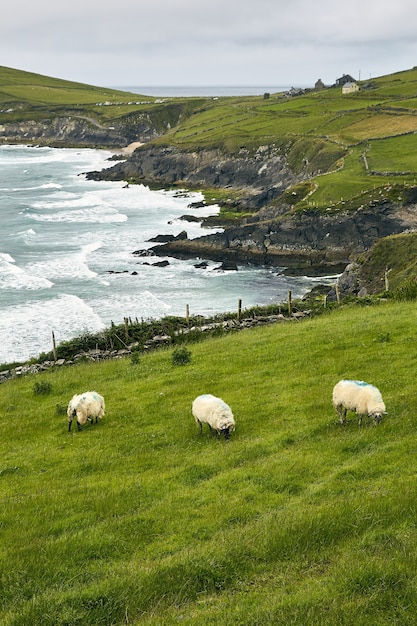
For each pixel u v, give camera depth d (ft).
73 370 101.24
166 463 56.54
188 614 33.19
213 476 52.19
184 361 93.20
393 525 37.91
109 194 520.83
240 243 332.39
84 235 361.30
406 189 325.21
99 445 64.39
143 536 43.24
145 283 270.67
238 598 33.86
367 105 651.66
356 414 62.23
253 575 36.29
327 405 65.92
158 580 36.60
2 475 59.41
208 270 299.99
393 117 561.84
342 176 393.29
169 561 38.19
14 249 324.60
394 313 104.47
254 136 588.91
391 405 60.90
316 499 44.21
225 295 255.91
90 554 41.65
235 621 31.30
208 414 61.62
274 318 124.57
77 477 56.70
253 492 47.44
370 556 34.71
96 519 46.83
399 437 52.75
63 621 34.04
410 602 30.17
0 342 188.85
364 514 39.47
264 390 74.49
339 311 122.42
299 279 287.48
